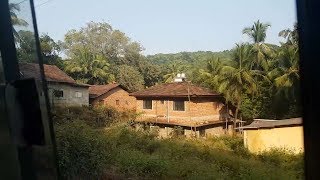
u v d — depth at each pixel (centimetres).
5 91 99
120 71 4597
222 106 3109
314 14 90
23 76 107
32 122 97
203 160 1464
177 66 5109
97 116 2522
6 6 110
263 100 3000
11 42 110
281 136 1547
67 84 2842
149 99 3098
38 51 109
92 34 4672
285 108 2672
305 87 93
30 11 110
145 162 1106
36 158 105
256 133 1678
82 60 4338
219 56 3806
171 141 1850
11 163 103
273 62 3173
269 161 1412
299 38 93
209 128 2961
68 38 4522
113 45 4756
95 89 3497
